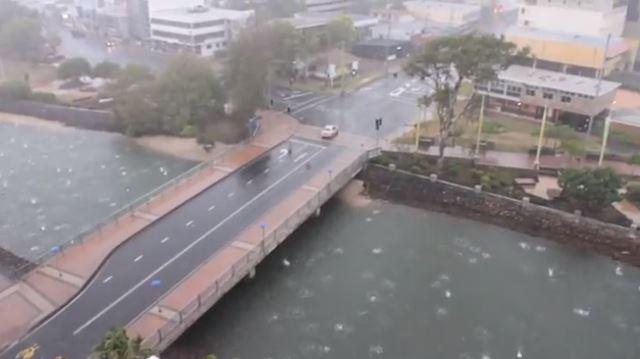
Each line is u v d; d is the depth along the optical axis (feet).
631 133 332.19
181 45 545.44
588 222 242.37
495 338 188.03
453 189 273.54
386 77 449.06
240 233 226.99
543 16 494.59
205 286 193.36
